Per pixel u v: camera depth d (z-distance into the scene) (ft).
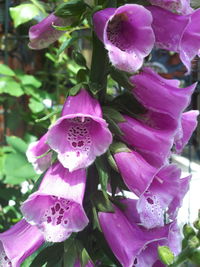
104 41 0.43
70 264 0.51
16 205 1.07
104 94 0.53
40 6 1.11
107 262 0.68
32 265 0.56
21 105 1.36
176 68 1.20
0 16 1.34
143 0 0.49
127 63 0.44
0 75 1.26
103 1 0.50
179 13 0.50
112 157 0.50
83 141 0.47
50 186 0.48
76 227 0.47
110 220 0.52
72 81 1.28
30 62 1.45
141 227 0.55
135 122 0.51
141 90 0.51
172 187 0.50
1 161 1.07
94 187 0.54
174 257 0.43
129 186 0.50
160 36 0.49
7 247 0.53
